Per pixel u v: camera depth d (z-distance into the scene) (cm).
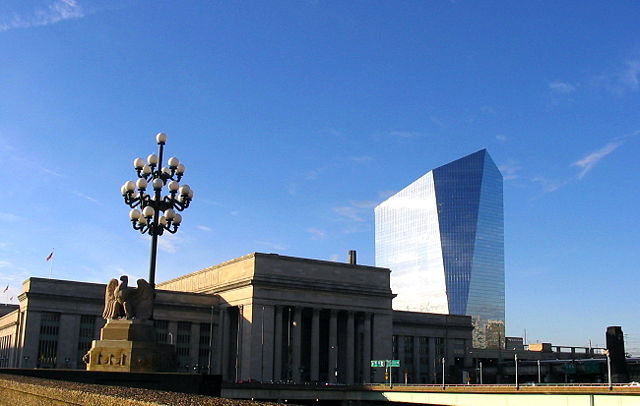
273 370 14112
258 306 14162
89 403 1431
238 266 15038
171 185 4447
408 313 18538
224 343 15038
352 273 15575
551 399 8681
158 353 3931
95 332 14275
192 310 15188
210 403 1252
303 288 14700
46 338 13750
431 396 10650
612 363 11419
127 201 4369
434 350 18712
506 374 16400
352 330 15200
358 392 12169
